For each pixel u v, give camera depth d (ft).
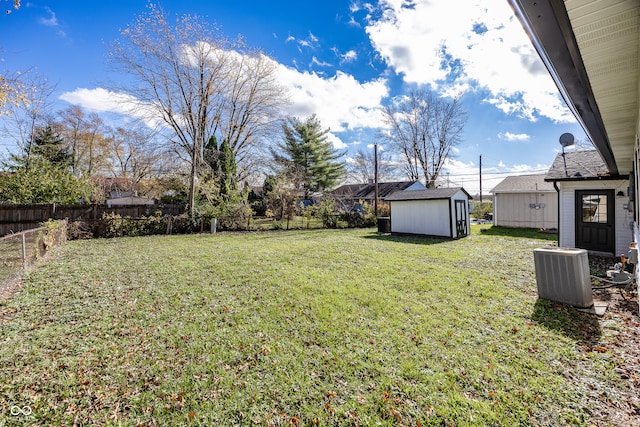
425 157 83.20
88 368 8.89
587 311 12.80
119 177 89.25
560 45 4.99
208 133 56.70
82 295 15.43
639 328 11.19
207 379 8.39
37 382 8.21
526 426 6.60
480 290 15.85
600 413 6.97
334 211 57.57
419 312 12.93
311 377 8.45
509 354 9.49
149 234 43.19
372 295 15.15
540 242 33.32
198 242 35.37
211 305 14.06
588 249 26.66
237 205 49.90
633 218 22.03
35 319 12.41
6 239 16.93
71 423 6.82
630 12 4.60
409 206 42.88
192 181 48.06
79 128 81.25
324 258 24.98
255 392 7.84
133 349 10.00
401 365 8.94
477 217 74.79
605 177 24.90
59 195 43.78
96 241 35.78
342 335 10.89
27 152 56.95
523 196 48.39
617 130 12.60
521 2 3.96
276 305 13.94
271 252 28.04
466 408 7.15
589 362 9.03
